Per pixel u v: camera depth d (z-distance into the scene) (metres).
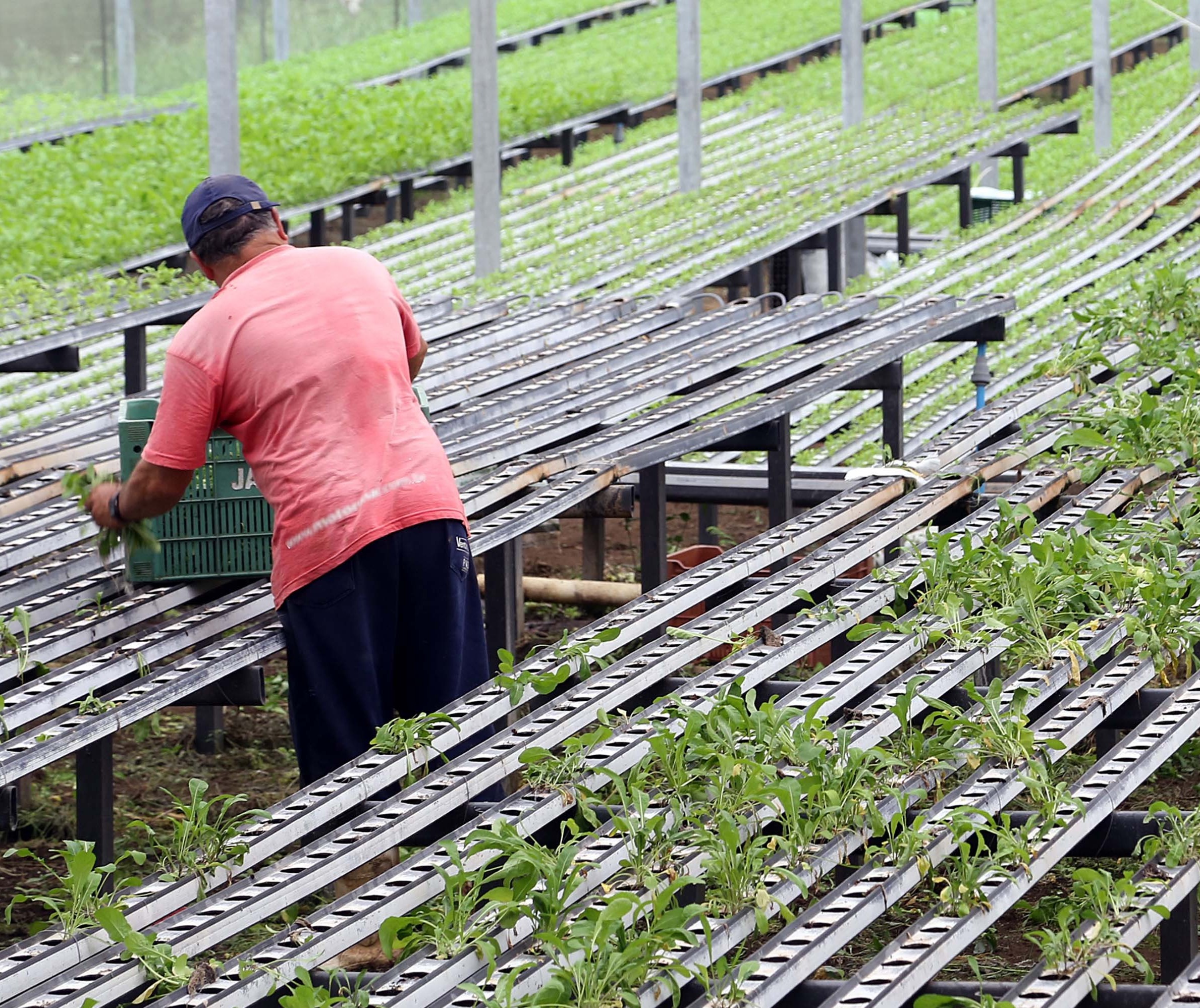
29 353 28.47
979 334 27.27
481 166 39.09
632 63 87.44
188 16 100.56
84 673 15.58
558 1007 10.46
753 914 11.98
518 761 14.29
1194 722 15.28
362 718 15.63
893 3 101.31
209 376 15.45
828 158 52.62
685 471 25.12
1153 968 16.73
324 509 15.32
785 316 27.78
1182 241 47.91
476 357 26.16
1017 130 56.25
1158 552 18.47
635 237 41.69
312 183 53.03
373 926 11.96
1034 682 15.61
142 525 16.58
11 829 20.92
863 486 20.72
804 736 13.79
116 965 11.48
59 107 72.19
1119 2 98.31
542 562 33.69
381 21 114.44
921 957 11.48
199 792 13.30
